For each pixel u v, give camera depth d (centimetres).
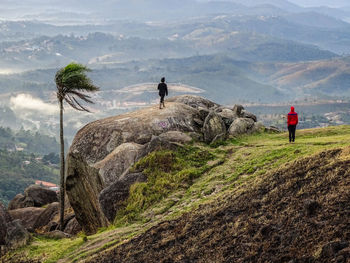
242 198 1312
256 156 1888
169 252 1213
